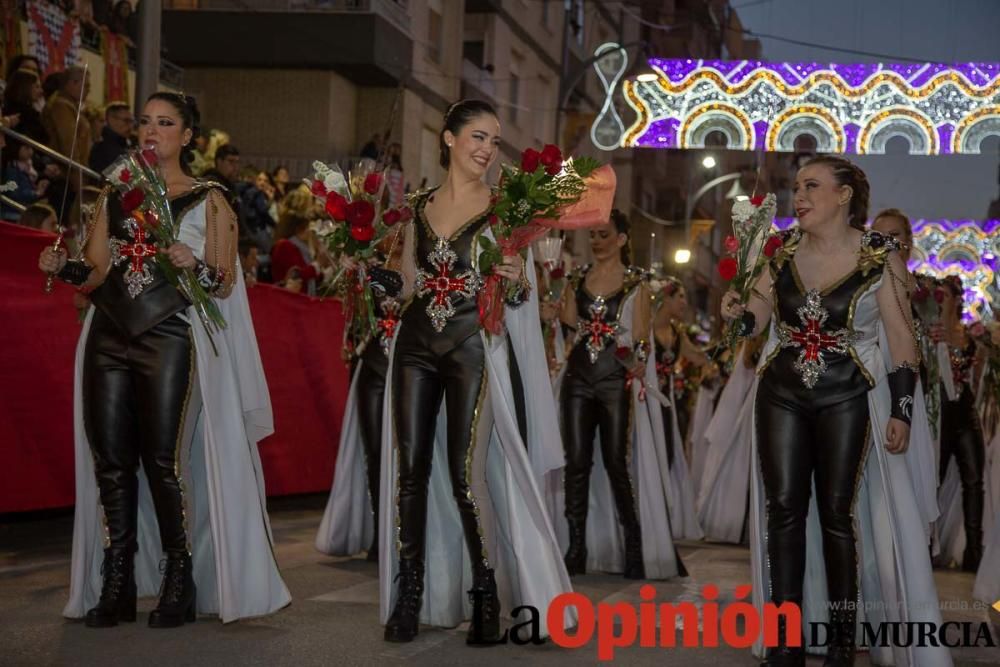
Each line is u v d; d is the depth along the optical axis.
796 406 4.51
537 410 4.97
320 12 20.97
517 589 4.92
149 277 4.71
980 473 7.98
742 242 4.66
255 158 21.48
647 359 7.11
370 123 22.44
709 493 8.52
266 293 8.91
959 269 22.84
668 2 41.38
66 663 4.11
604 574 7.06
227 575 4.76
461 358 4.75
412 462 4.78
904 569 4.43
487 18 26.62
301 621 5.00
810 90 12.03
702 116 12.04
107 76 12.66
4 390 6.64
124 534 4.80
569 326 7.05
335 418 9.55
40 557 6.40
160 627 4.73
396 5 21.98
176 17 21.20
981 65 11.73
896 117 11.89
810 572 4.85
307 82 21.42
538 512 4.80
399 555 4.79
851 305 4.43
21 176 9.03
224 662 4.22
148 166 4.59
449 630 5.00
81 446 4.87
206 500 4.99
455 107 4.86
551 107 30.83
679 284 9.84
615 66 25.50
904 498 4.45
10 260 6.74
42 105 9.80
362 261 5.02
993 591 5.96
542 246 7.11
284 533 8.00
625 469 6.86
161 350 4.70
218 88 21.61
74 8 11.66
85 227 4.86
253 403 5.00
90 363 4.77
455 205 4.84
